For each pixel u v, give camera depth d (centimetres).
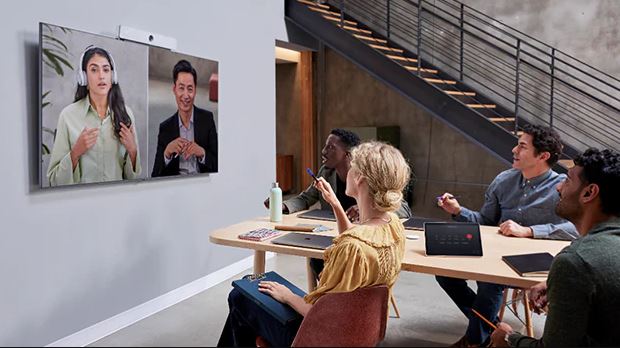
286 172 721
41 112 258
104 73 294
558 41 559
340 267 153
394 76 510
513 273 179
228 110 421
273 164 493
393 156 174
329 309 152
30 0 257
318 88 725
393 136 664
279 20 529
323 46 718
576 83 551
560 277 142
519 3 581
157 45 337
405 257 201
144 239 337
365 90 698
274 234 236
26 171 259
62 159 271
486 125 457
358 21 698
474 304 246
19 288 257
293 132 741
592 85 541
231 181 427
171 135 351
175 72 352
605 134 539
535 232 235
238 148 436
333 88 721
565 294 140
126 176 314
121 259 318
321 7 619
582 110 550
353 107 709
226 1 417
